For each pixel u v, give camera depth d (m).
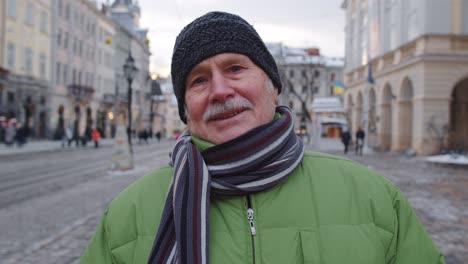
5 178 13.19
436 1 20.78
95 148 32.78
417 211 7.70
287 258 1.30
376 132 28.75
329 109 32.81
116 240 1.43
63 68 44.66
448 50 20.88
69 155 24.23
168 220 1.33
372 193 1.46
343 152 26.38
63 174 14.24
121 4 70.56
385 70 26.14
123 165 14.78
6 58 35.03
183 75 1.47
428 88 21.00
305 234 1.34
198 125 1.48
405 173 14.11
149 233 1.40
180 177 1.34
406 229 1.46
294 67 72.94
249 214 1.35
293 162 1.41
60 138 43.38
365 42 31.56
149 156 24.56
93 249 1.47
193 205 1.28
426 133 21.06
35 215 7.54
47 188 10.98
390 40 26.25
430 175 13.49
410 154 21.84
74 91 45.81
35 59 39.16
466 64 20.97
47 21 41.06
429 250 1.44
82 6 48.69
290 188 1.42
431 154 20.91
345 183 1.47
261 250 1.31
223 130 1.43
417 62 21.58
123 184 11.67
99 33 54.16
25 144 33.34
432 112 21.06
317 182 1.45
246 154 1.34
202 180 1.31
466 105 25.55
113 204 1.52
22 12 36.84
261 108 1.47
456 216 7.26
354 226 1.37
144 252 1.36
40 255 5.14
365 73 31.11
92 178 13.09
